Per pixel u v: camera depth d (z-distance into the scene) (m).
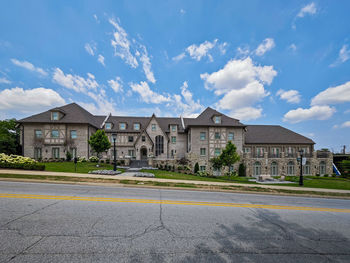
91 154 26.88
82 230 4.03
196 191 9.55
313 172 25.41
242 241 3.85
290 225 4.96
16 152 26.94
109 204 6.17
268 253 3.42
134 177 12.81
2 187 8.31
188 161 25.36
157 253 3.24
